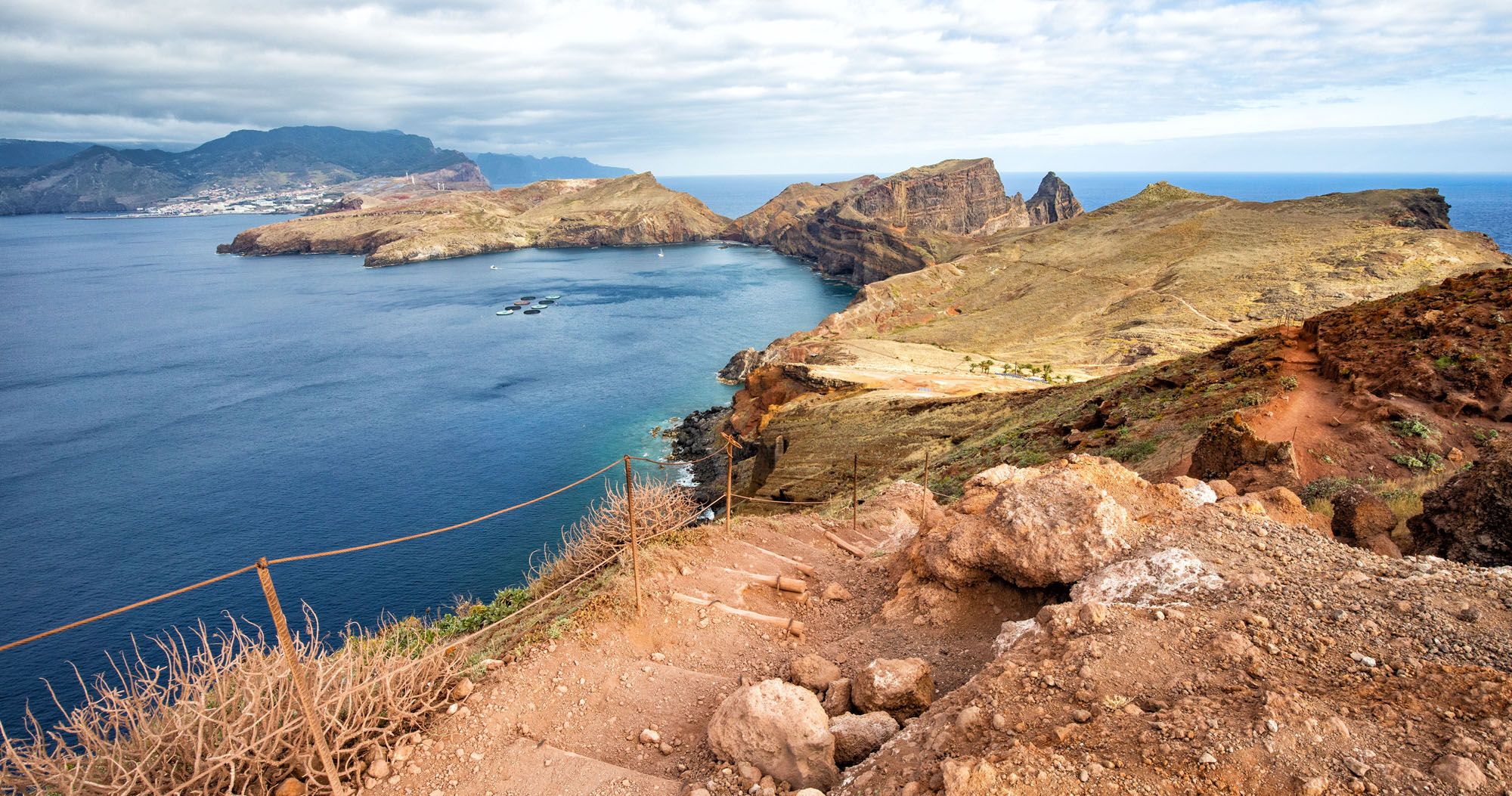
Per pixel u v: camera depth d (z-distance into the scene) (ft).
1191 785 14.70
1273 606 22.02
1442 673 17.53
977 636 29.09
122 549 155.12
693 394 282.36
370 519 170.71
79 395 273.13
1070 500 30.27
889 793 16.99
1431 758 14.65
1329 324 78.28
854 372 250.78
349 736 21.38
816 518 53.98
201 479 193.47
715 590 34.32
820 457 158.61
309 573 144.15
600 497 182.50
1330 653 19.27
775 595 35.65
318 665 22.20
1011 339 346.54
